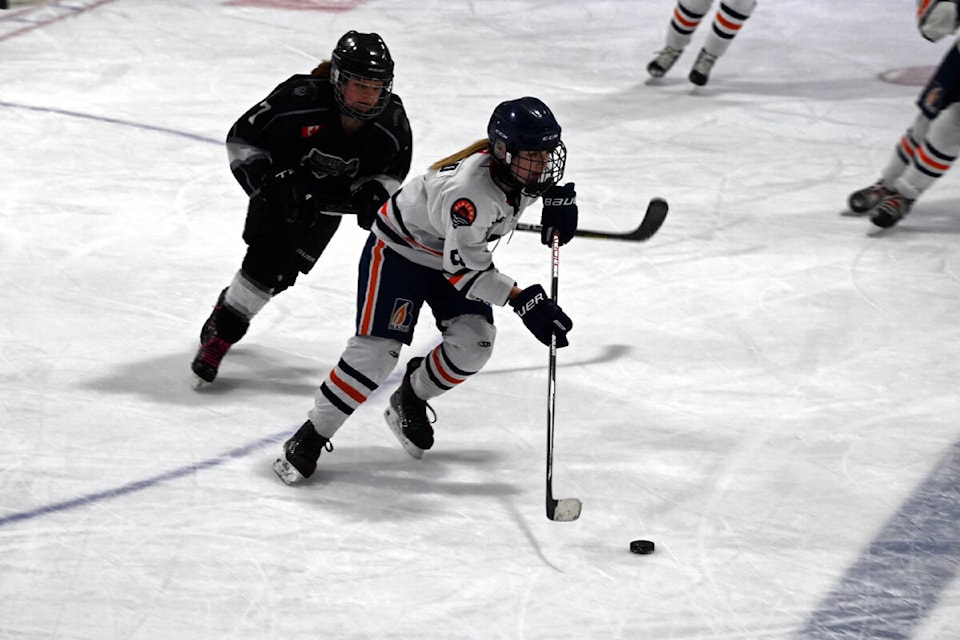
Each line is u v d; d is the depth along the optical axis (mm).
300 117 15531
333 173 15930
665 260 23031
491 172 13102
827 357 18875
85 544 13016
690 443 15945
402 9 44281
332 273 21781
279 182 15508
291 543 13203
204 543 13141
